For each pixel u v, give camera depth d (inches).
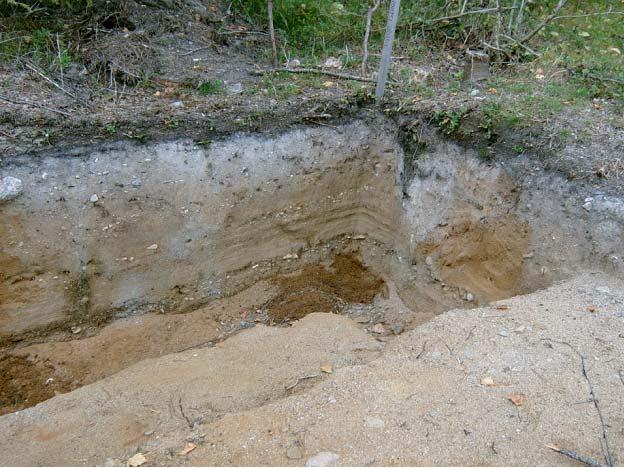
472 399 121.7
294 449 110.3
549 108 213.5
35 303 183.5
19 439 130.8
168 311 201.9
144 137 198.5
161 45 245.0
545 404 119.7
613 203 173.5
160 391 150.9
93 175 189.3
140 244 196.2
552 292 163.5
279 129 217.3
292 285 221.9
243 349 175.3
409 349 142.1
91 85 217.0
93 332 191.6
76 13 243.3
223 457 110.1
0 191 175.6
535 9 293.0
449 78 248.5
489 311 154.6
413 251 219.5
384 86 229.6
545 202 186.4
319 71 245.8
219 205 207.6
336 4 278.7
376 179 234.7
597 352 135.0
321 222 232.2
